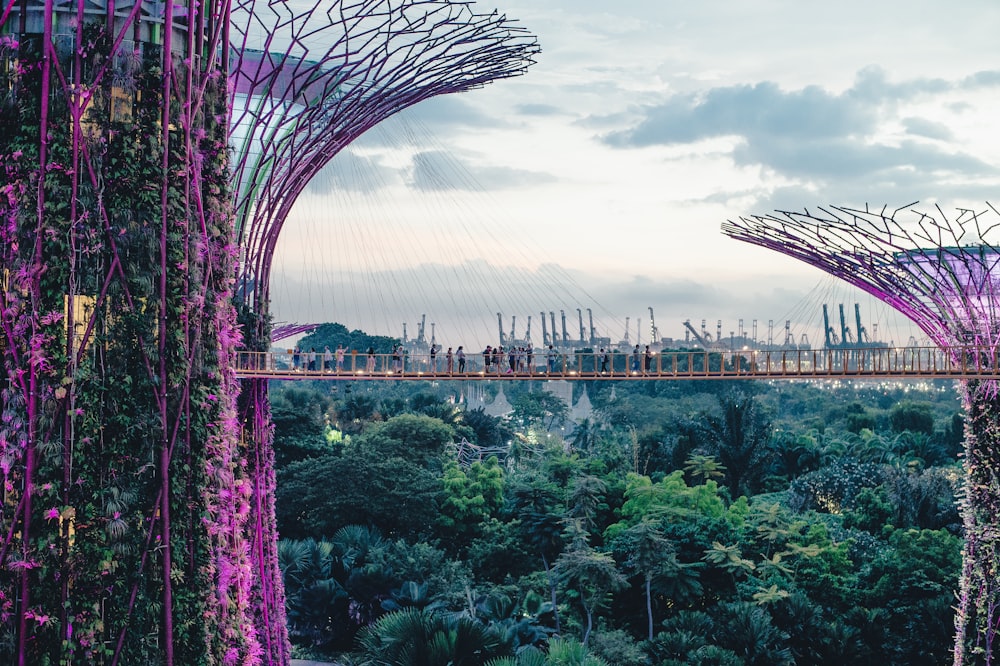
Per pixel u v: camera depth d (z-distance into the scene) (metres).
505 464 93.62
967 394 45.72
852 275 50.47
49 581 23.58
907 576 56.44
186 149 25.64
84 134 24.58
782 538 62.75
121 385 24.56
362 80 40.66
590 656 45.34
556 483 77.56
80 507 23.97
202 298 25.89
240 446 40.16
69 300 23.97
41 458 23.73
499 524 69.75
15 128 24.34
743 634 51.25
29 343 23.88
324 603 55.53
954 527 68.00
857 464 82.12
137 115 25.00
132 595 24.28
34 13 24.64
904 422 111.31
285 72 47.09
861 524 71.75
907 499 72.00
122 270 24.64
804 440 98.06
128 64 24.88
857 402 131.00
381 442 79.94
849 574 60.19
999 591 43.28
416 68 40.84
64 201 24.11
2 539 23.59
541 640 50.81
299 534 71.12
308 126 41.66
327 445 83.12
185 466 25.33
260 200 42.66
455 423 101.94
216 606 25.81
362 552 61.84
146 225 24.97
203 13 26.44
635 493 70.94
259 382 42.12
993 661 43.41
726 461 90.25
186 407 25.52
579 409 154.00
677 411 126.31
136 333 24.70
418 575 59.53
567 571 55.88
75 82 24.28
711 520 63.50
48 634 23.58
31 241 24.09
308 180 44.25
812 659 52.06
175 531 25.06
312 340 156.12
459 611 55.22
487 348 45.97
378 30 39.53
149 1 25.45
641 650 51.81
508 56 41.84
